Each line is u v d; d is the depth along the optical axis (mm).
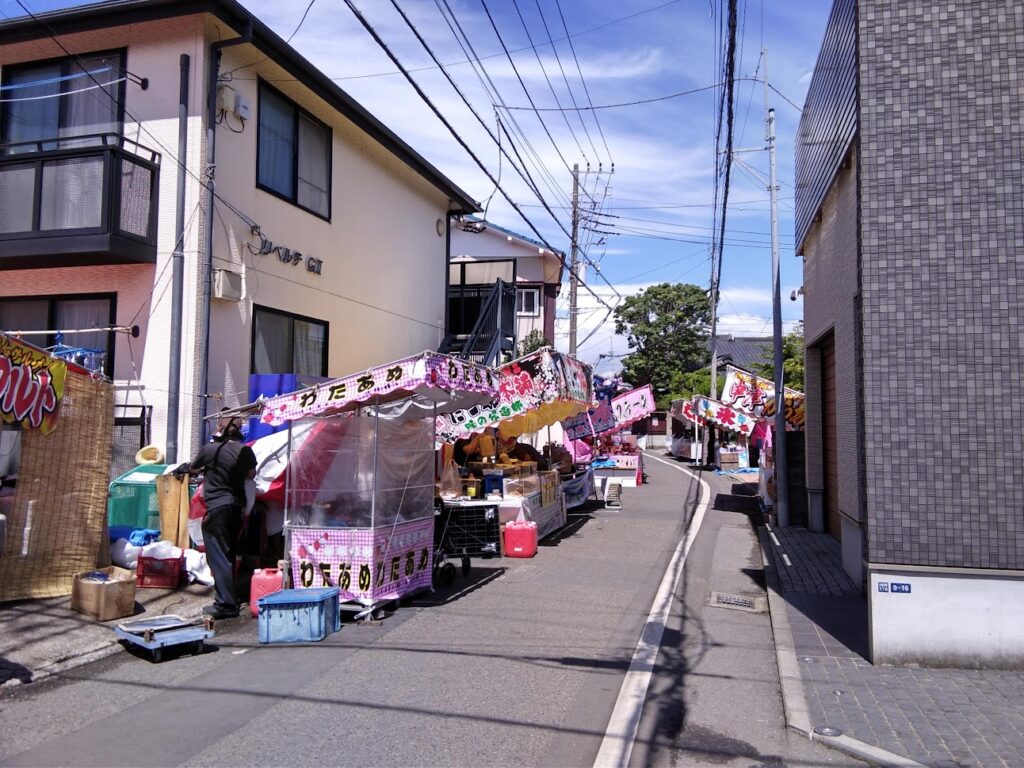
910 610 6352
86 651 6605
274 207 12648
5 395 7383
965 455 6293
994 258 6355
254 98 12164
